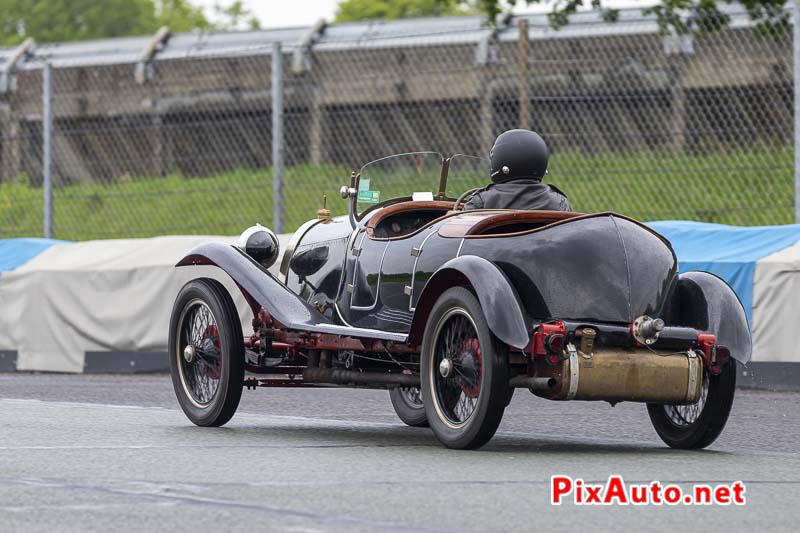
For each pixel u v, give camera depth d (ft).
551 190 51.70
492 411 43.88
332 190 100.63
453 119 119.24
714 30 92.38
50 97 103.65
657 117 104.68
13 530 29.04
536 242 45.75
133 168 121.80
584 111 109.40
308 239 57.00
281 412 62.85
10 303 96.43
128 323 91.30
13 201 118.93
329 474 38.40
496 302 43.27
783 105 93.35
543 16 114.32
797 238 77.36
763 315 75.15
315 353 53.52
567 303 45.29
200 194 118.21
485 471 39.52
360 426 56.65
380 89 123.24
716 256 78.07
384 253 50.90
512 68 115.24
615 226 46.57
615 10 96.07
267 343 54.39
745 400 69.36
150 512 31.24
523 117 88.74
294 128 128.26
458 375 45.55
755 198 93.30
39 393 72.64
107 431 50.70
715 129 101.30
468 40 116.37
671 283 47.47
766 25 90.38
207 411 53.57
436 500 33.50
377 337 48.16
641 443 51.42
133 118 140.46
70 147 121.49
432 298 46.91
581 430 56.03
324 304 54.44
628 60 106.73
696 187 94.94
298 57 113.91
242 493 34.37
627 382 44.65
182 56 99.76
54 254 96.94
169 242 93.35
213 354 54.13
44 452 43.29
